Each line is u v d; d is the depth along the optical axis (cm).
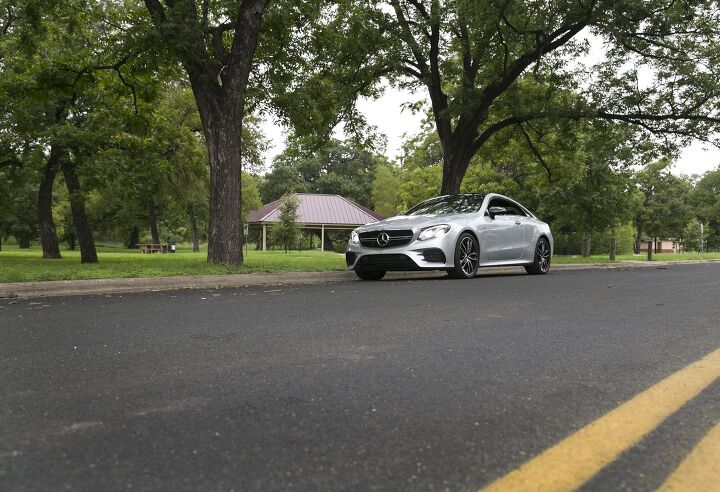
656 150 1645
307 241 6178
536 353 326
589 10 1266
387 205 5725
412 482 155
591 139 1772
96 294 698
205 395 241
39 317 488
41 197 2031
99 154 1573
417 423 204
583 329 410
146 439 188
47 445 182
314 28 1256
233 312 509
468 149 1579
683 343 360
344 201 4897
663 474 163
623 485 155
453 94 1442
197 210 4141
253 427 200
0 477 157
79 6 1260
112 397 239
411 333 393
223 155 1030
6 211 2359
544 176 2127
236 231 1045
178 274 855
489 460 171
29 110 1605
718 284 823
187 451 177
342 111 1552
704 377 273
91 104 1655
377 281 914
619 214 1989
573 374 278
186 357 319
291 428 198
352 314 490
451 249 882
